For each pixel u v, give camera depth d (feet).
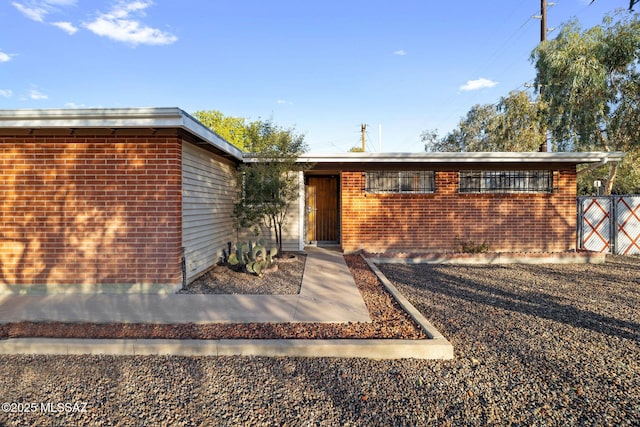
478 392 11.23
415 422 9.78
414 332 15.10
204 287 23.12
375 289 22.57
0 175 21.84
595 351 14.02
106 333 15.23
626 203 37.60
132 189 21.89
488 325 16.74
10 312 18.04
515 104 59.36
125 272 21.97
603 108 46.55
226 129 105.70
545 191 37.01
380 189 37.17
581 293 22.26
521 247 36.73
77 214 21.94
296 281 24.68
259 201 31.78
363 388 11.47
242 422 9.80
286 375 12.28
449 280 25.67
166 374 12.38
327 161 34.47
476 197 36.73
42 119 19.27
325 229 44.68
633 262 32.89
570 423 9.70
